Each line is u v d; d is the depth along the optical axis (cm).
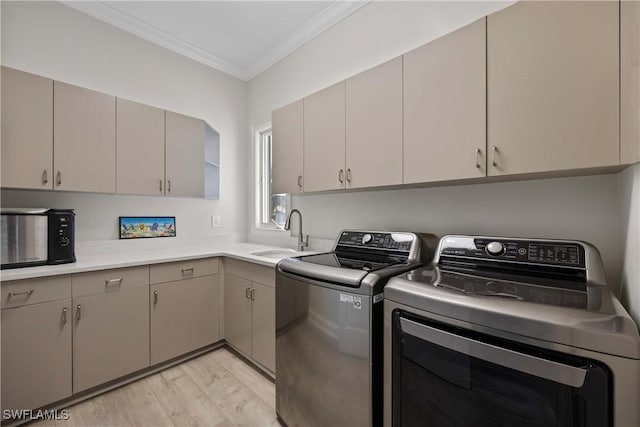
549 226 135
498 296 87
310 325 136
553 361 72
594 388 68
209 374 204
